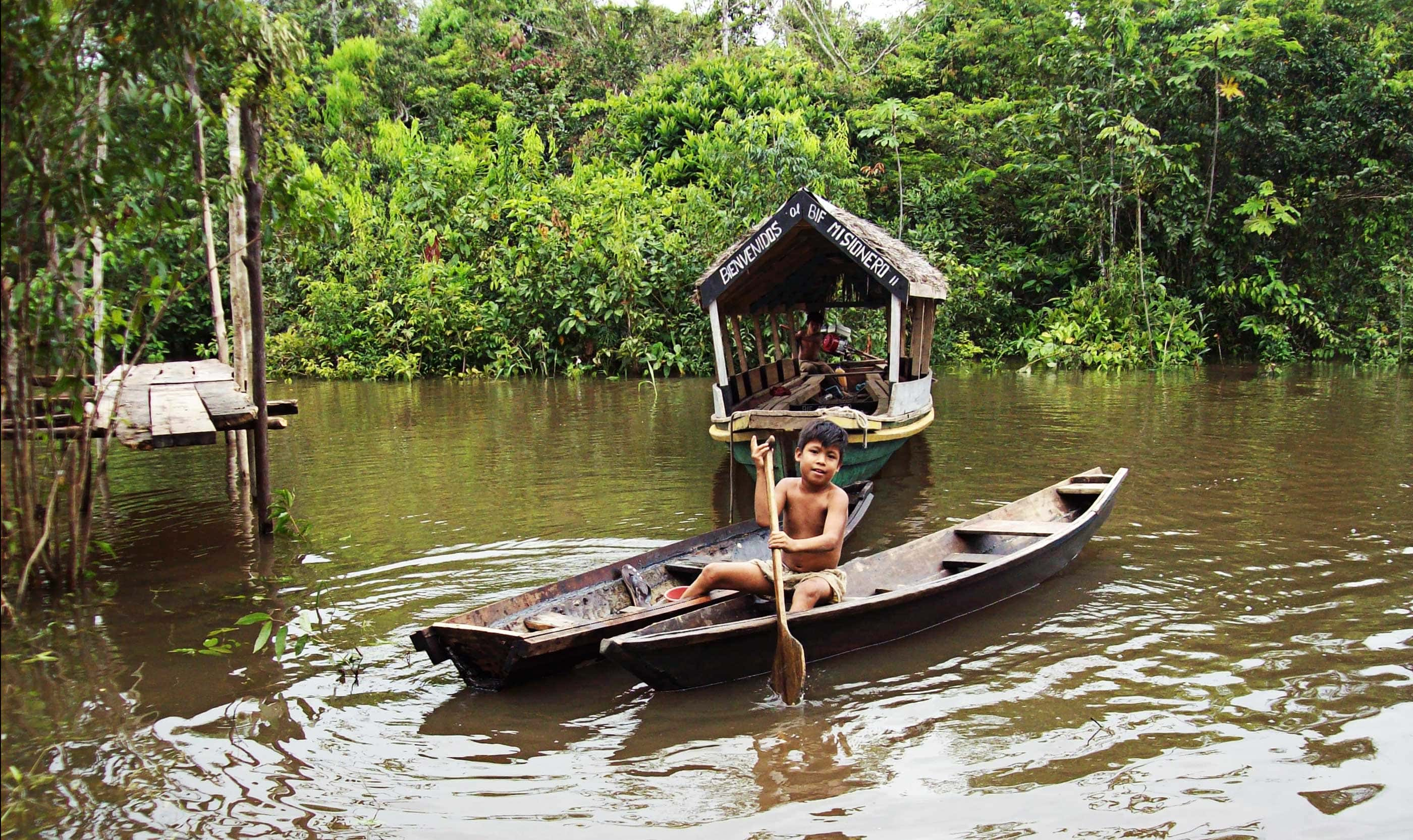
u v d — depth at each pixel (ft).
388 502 25.32
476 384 55.93
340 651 15.26
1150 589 17.52
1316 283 64.18
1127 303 60.85
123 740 12.32
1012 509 20.44
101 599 17.70
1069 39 63.26
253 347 21.66
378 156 75.77
